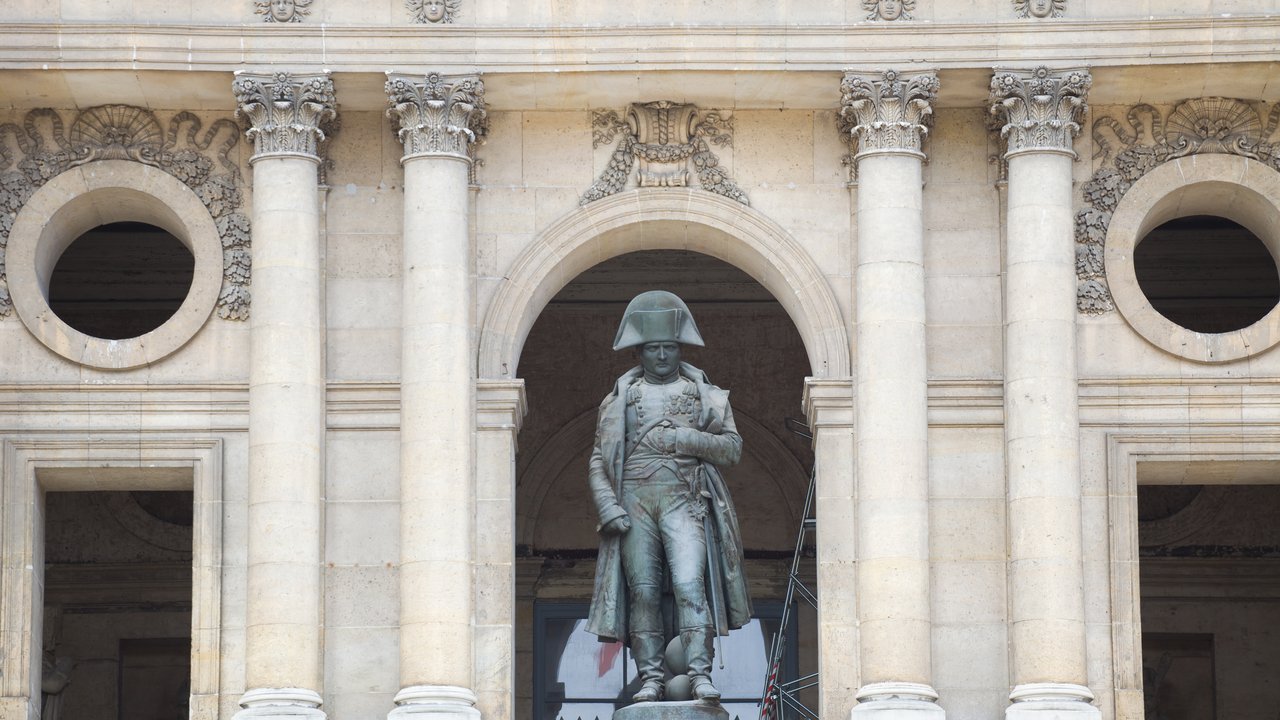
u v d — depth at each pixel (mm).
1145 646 58219
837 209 47656
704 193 47688
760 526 58969
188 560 58156
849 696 45562
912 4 47031
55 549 58031
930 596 45812
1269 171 47688
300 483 45750
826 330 47125
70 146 47750
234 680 45688
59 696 53062
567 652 58344
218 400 46750
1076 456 45875
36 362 46906
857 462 46188
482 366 46875
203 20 46938
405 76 46781
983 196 47562
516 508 58969
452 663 45062
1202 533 58250
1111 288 47062
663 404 45906
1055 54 46781
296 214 46625
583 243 47625
